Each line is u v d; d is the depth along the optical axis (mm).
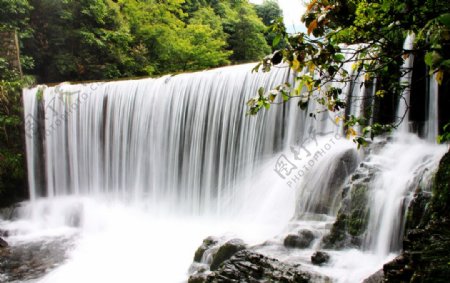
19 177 12758
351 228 6074
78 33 17000
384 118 7742
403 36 3145
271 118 9914
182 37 22594
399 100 7520
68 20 17016
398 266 4133
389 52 2939
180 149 11766
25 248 9719
